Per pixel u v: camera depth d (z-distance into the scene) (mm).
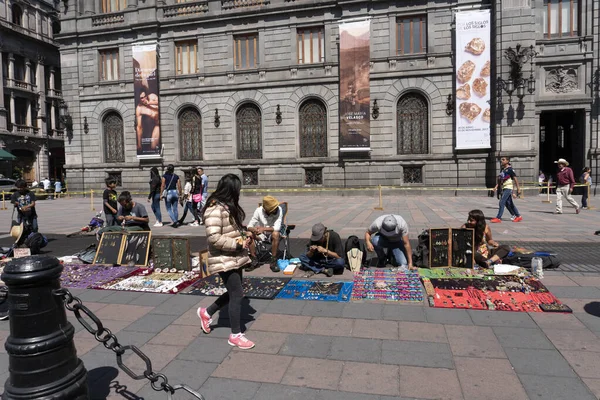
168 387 2816
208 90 25297
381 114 23062
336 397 3143
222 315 4926
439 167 22516
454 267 6688
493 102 21516
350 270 6742
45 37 43938
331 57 23469
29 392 2613
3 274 2633
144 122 26094
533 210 14914
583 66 20859
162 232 11727
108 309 5195
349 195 23609
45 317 2693
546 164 26547
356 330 4395
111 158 27891
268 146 24766
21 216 8734
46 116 44031
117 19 26719
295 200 21875
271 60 24312
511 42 20750
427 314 4805
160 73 26094
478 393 3145
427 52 22188
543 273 6336
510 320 4566
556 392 3131
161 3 25688
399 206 17375
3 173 39094
